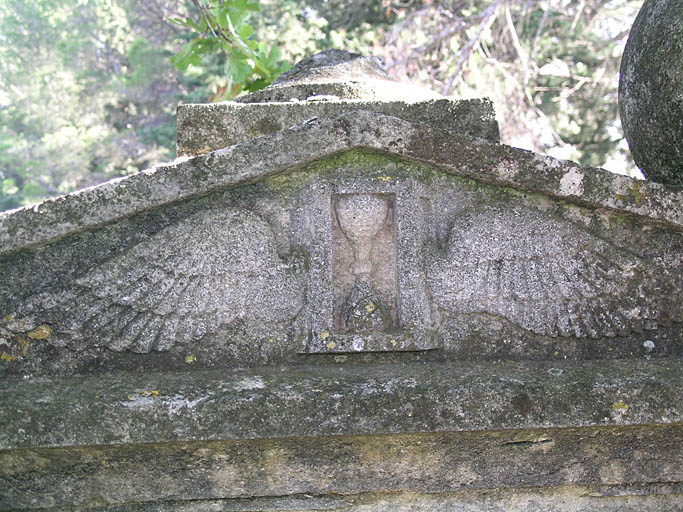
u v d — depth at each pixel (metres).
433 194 2.74
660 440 2.69
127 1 14.46
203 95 13.57
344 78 3.34
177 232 2.66
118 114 17.31
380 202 2.72
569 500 2.75
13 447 2.43
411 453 2.64
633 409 2.51
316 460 2.63
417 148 2.64
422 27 9.22
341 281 2.74
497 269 2.73
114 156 15.65
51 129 17.36
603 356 2.77
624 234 2.77
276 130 2.94
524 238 2.73
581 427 2.57
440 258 2.71
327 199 2.69
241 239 2.67
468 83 9.15
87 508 2.65
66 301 2.64
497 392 2.49
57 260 2.64
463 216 2.72
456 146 2.64
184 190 2.61
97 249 2.65
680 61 2.86
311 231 2.70
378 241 2.75
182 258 2.66
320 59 3.51
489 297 2.72
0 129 17.91
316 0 12.06
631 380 2.53
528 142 8.65
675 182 3.03
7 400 2.46
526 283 2.73
